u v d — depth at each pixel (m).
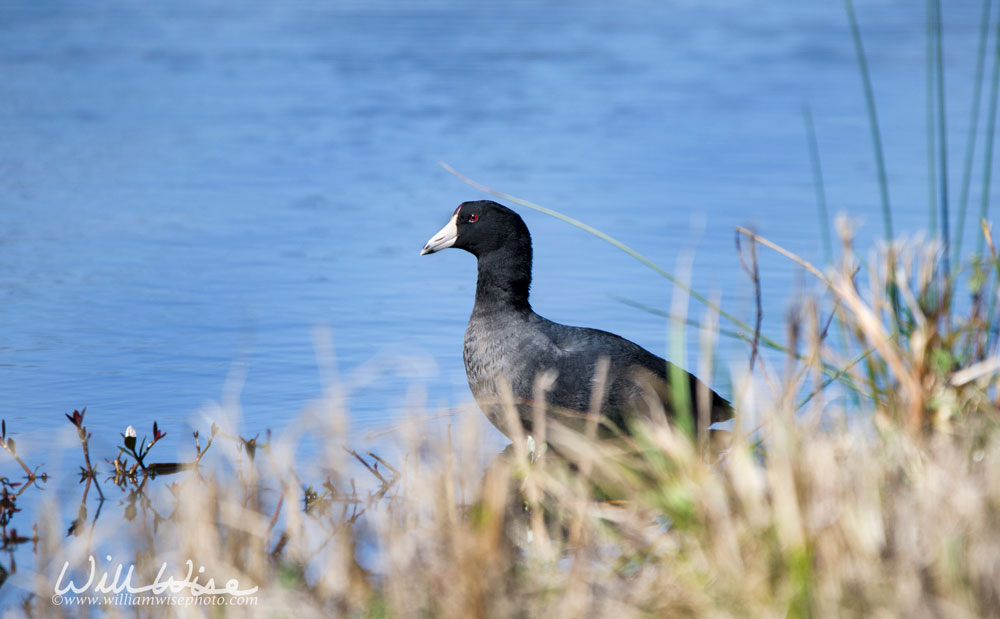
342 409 8.95
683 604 6.08
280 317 13.19
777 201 18.48
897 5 45.59
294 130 23.98
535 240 16.64
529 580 6.64
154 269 14.94
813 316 8.23
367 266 15.30
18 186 19.14
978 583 5.73
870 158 21.53
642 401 10.23
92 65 30.94
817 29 39.66
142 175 20.12
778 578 6.00
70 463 9.41
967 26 39.22
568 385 10.30
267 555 7.31
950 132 23.53
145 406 10.54
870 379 8.33
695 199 18.67
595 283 14.61
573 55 34.19
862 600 5.77
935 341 8.20
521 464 8.23
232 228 16.98
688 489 6.92
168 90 27.94
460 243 10.84
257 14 41.75
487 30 39.25
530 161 21.53
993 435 7.16
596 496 8.39
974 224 16.78
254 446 8.94
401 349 12.20
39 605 7.11
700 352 12.02
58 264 15.05
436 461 7.96
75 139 22.77
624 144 23.02
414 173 20.59
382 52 34.03
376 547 7.53
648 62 33.12
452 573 6.30
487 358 10.66
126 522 8.30
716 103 27.33
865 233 16.48
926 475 6.64
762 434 7.74
